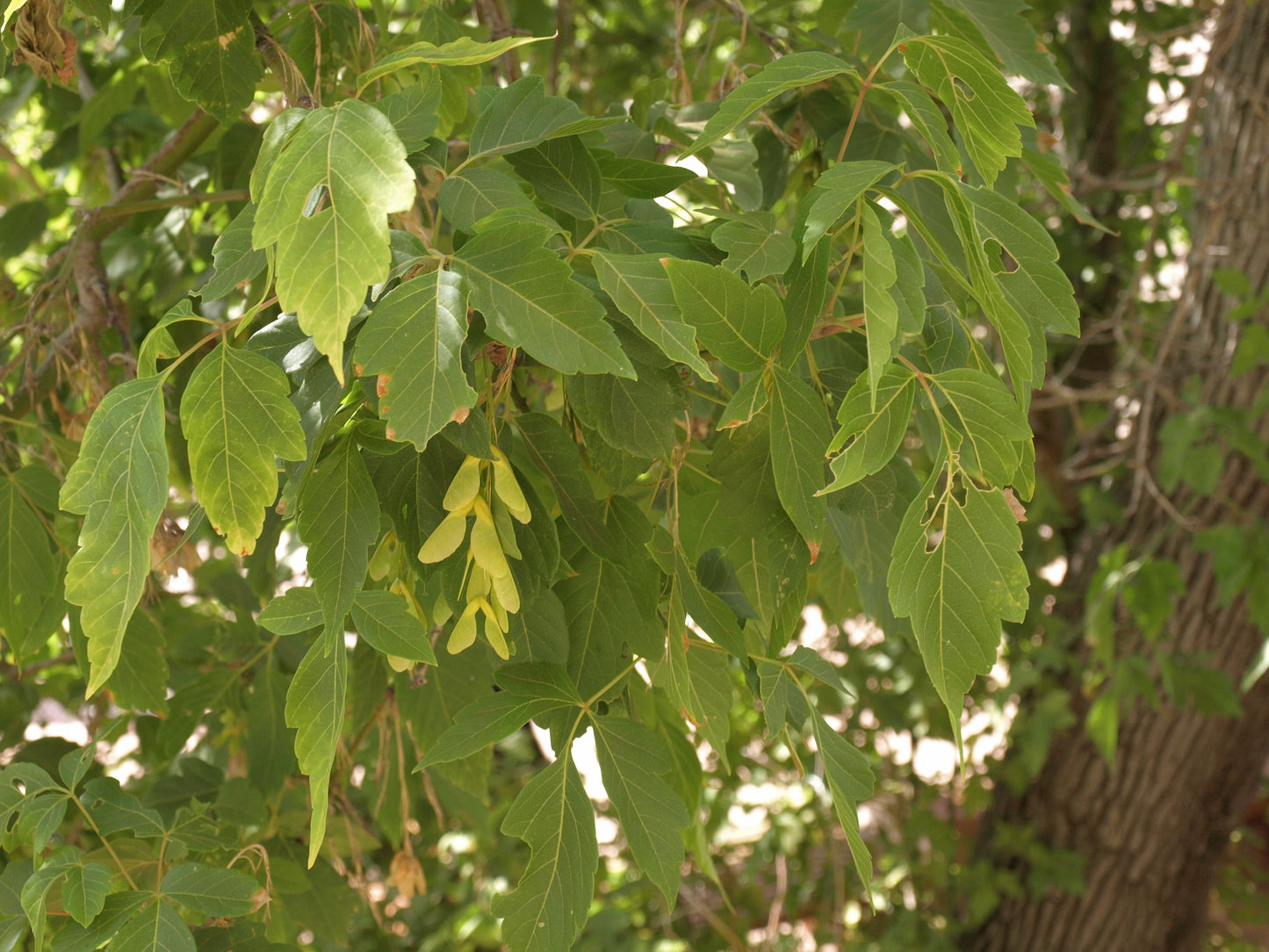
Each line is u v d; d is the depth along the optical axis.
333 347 1.14
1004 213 1.29
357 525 1.21
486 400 1.27
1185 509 3.09
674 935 4.82
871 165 1.23
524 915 1.29
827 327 1.33
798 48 1.65
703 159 1.52
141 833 1.43
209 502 1.19
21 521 1.50
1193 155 3.88
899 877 4.61
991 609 1.23
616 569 1.35
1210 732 3.33
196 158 2.20
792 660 1.33
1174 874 3.49
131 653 1.54
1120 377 3.46
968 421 1.23
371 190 1.15
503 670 1.33
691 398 1.41
